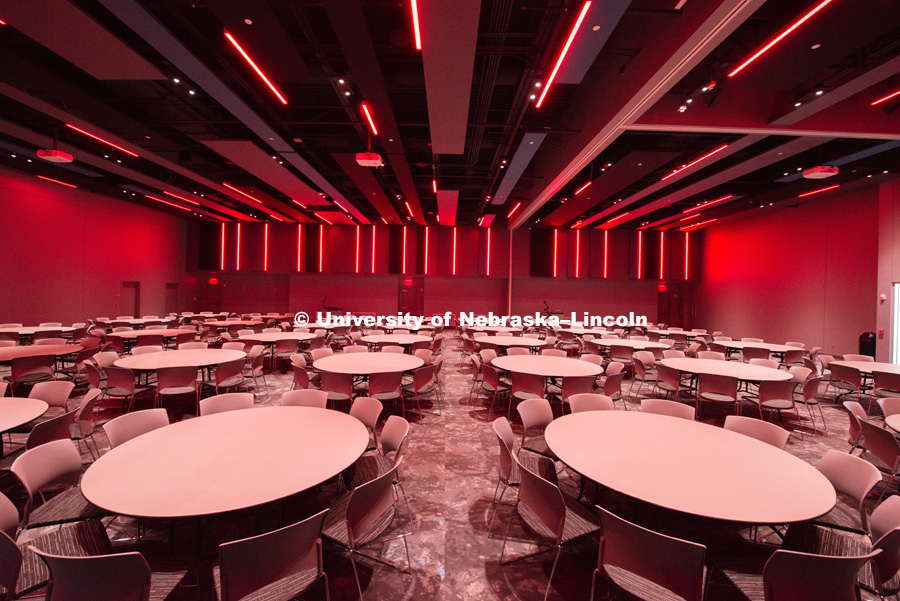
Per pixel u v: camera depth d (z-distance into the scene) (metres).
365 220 14.45
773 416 5.57
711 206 11.22
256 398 5.82
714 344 8.02
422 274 15.79
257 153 7.35
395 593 2.10
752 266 12.65
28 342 7.97
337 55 4.93
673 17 3.64
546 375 4.26
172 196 11.85
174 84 5.54
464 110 5.28
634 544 1.60
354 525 1.85
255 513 2.81
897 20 3.32
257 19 3.82
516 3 4.26
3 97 5.98
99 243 11.71
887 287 8.16
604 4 3.38
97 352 5.59
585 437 2.52
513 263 15.84
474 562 2.36
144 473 1.90
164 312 14.38
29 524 1.94
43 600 1.94
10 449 3.61
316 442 2.33
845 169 7.54
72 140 7.45
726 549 2.53
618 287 16.23
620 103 4.87
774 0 3.91
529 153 7.26
